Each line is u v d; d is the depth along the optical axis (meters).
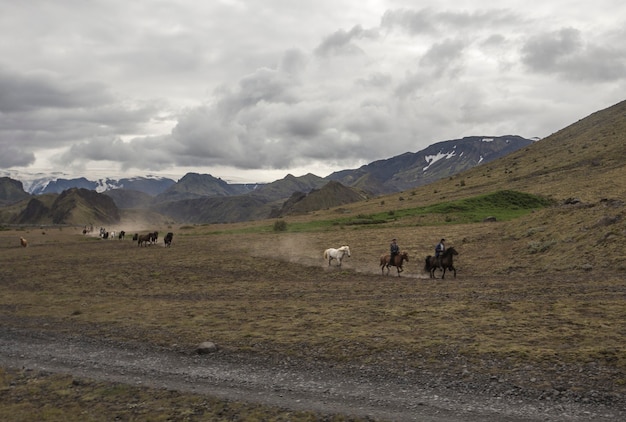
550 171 130.12
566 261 31.91
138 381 14.09
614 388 11.63
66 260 54.59
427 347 15.80
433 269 33.34
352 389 12.72
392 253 35.91
